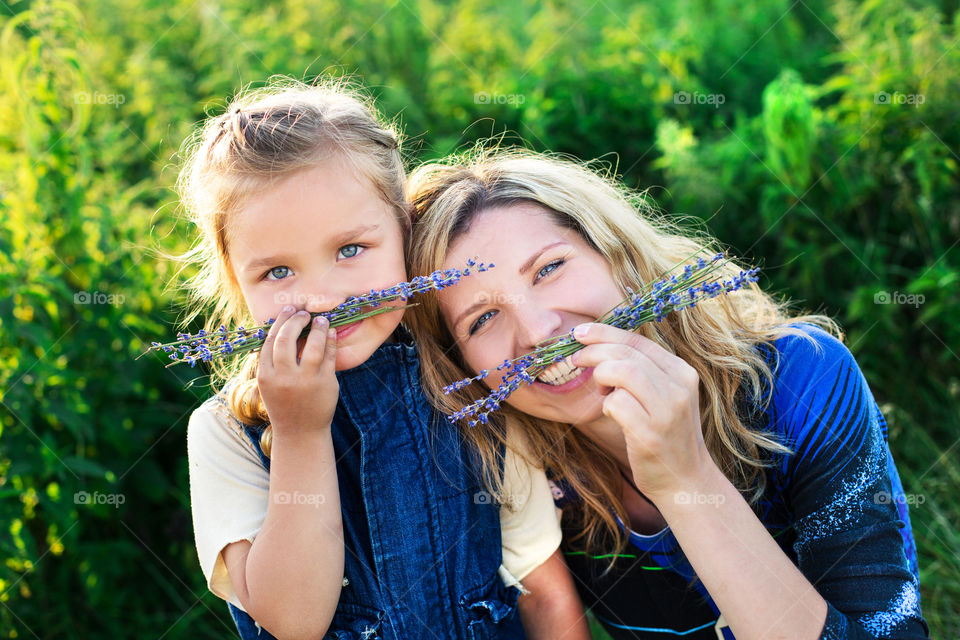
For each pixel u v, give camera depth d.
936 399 3.13
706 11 4.20
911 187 3.26
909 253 3.33
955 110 3.25
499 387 1.59
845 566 1.59
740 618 1.46
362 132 1.58
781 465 1.72
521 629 1.82
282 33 3.92
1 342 2.63
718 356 1.75
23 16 2.95
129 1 4.20
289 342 1.45
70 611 2.78
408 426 1.73
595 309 1.65
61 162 2.86
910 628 1.54
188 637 2.80
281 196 1.47
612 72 3.74
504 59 3.91
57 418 2.63
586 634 1.84
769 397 1.74
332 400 1.51
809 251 3.27
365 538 1.69
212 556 1.59
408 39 3.99
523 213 1.67
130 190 3.30
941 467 2.91
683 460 1.48
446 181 1.81
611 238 1.72
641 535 1.84
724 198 3.35
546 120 3.57
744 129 3.50
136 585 2.87
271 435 1.63
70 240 2.83
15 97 3.12
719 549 1.48
